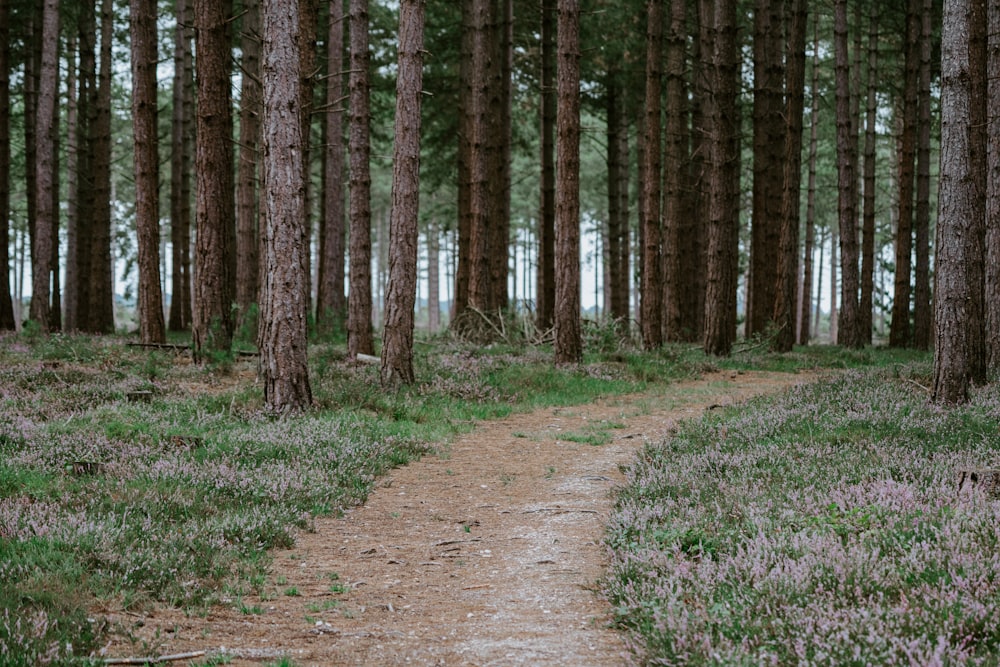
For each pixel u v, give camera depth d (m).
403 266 17.34
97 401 13.93
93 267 29.19
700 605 5.65
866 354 27.25
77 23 32.12
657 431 14.09
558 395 18.27
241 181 26.30
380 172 63.19
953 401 13.23
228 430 12.29
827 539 6.40
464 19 29.17
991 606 4.86
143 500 8.35
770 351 28.25
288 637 5.71
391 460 11.80
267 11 13.94
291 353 14.10
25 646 4.76
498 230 27.42
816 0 35.06
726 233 25.67
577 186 21.22
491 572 7.23
